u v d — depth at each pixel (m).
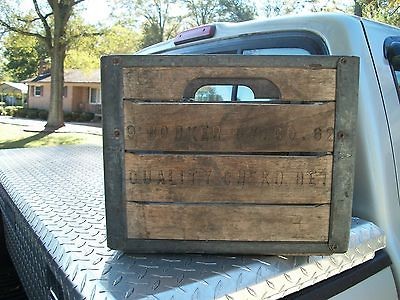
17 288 2.35
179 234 1.17
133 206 1.16
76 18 23.34
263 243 1.16
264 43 2.04
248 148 1.14
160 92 1.13
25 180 2.36
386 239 1.60
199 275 1.09
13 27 23.02
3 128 23.12
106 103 1.13
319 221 1.16
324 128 1.14
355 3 13.10
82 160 3.18
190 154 1.14
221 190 1.15
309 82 1.13
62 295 1.19
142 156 1.15
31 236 1.63
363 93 1.65
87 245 1.31
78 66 25.75
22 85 46.97
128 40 24.89
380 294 1.52
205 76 1.13
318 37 1.79
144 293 1.00
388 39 1.82
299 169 1.14
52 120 23.58
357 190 1.67
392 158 1.71
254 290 1.10
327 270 1.26
